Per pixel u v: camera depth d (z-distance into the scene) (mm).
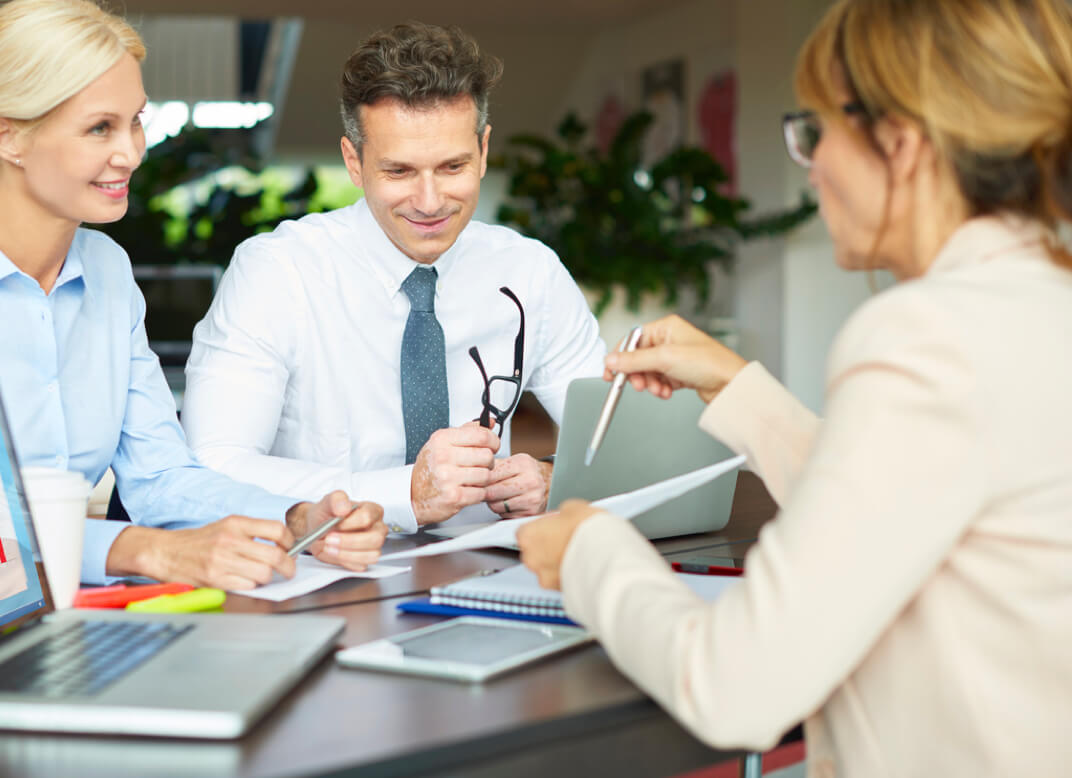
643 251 5523
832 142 869
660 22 7109
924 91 795
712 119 6617
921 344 727
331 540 1286
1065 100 785
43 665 860
